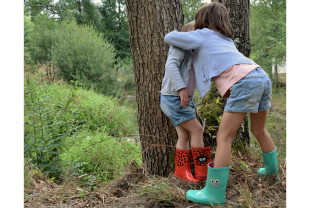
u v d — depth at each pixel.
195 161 2.15
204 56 1.85
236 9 2.94
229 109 1.72
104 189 2.26
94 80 13.20
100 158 3.31
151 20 2.32
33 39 14.57
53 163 2.93
